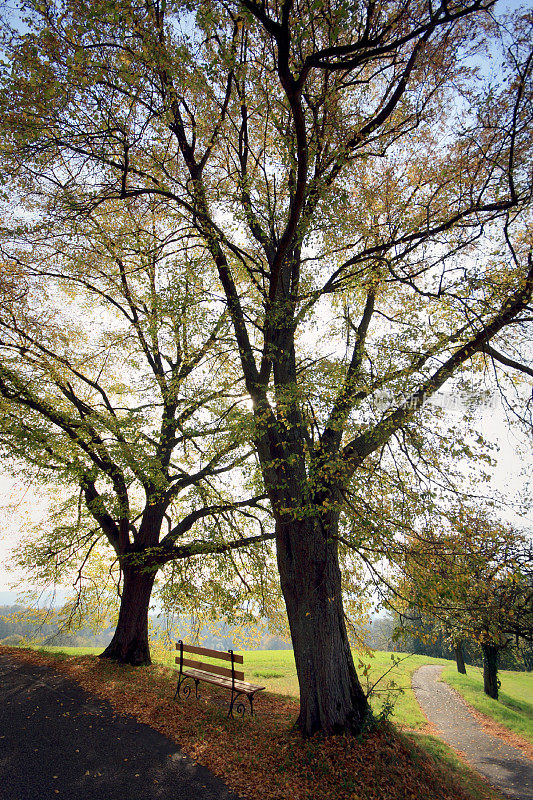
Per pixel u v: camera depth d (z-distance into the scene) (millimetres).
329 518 8492
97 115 8266
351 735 7191
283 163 9203
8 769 5527
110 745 6633
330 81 9742
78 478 12156
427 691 20734
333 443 8883
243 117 10625
